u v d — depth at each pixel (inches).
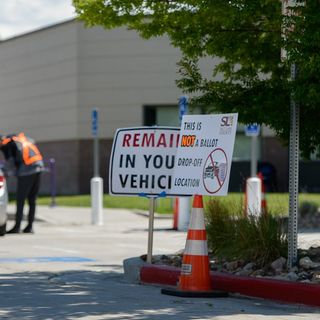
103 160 1750.7
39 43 1882.4
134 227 1034.7
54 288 511.8
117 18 573.3
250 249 524.4
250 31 544.7
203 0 514.6
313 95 465.1
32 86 1910.7
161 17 562.9
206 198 589.6
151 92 1724.9
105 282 547.8
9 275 580.1
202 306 439.5
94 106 1758.1
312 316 411.2
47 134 1863.9
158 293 490.0
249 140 1686.8
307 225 977.5
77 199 1460.4
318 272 477.4
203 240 478.6
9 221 1161.4
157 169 549.6
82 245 812.6
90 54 1759.4
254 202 752.3
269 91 519.2
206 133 486.0
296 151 497.7
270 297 458.0
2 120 2023.9
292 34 469.1
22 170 947.3
